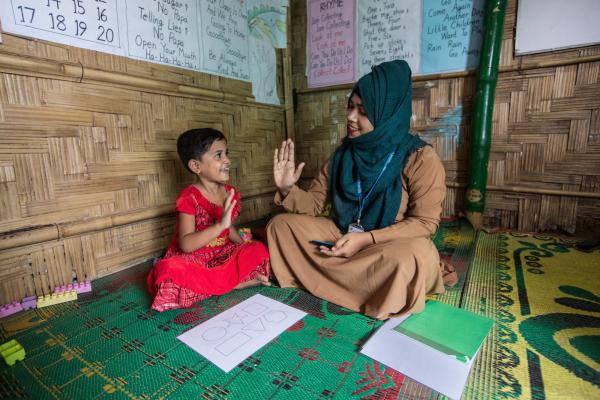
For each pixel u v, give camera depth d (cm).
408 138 126
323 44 261
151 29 166
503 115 205
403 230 117
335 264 120
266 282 138
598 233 189
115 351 96
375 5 235
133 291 136
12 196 124
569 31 181
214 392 80
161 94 172
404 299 107
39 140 129
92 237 148
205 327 108
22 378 86
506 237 195
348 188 129
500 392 78
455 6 211
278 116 265
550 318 109
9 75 119
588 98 181
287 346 97
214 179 133
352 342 98
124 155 157
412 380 82
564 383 80
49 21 129
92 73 140
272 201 265
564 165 193
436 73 223
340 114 263
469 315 109
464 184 223
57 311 120
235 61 219
